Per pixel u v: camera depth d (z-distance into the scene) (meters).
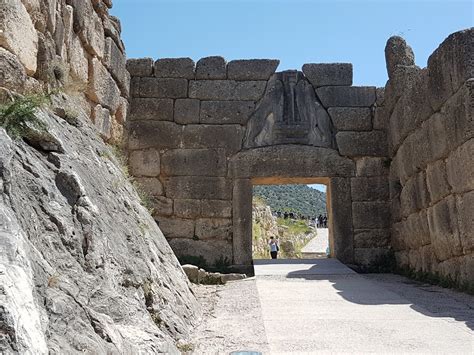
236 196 11.34
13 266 2.80
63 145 4.98
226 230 11.24
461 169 7.41
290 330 5.36
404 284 8.87
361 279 8.89
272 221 23.19
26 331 2.54
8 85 5.19
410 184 9.96
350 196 11.50
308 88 11.97
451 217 7.89
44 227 3.85
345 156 11.66
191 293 6.46
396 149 11.02
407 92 10.06
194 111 11.73
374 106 11.94
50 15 6.55
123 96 11.08
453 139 7.69
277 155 11.48
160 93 11.80
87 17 8.30
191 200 11.35
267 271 9.82
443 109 8.12
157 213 11.29
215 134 11.62
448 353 4.47
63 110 6.13
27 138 4.57
